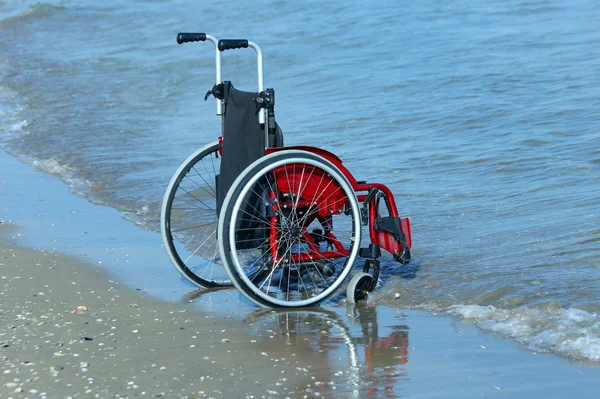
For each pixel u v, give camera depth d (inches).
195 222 455.2
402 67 920.9
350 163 563.5
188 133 708.0
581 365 252.5
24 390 238.7
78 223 460.8
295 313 314.8
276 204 317.7
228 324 300.4
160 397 233.5
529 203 446.0
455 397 232.4
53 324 297.1
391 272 359.3
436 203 462.3
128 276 363.9
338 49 1075.9
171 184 344.5
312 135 657.6
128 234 438.0
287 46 1129.4
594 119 621.3
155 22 1481.3
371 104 761.0
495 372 249.3
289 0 1480.1
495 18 1171.9
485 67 867.4
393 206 335.0
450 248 384.8
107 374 250.1
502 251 373.4
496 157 548.4
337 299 333.7
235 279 308.7
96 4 1724.9
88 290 341.4
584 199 441.1
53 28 1520.7
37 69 1123.3
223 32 1302.9
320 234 341.4
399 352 268.5
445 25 1152.8
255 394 235.5
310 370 253.6
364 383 243.0
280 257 324.2
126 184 552.7
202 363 259.6
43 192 541.0
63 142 701.9
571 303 304.8
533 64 858.1
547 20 1125.1
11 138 737.0
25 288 341.7
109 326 296.0
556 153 542.3
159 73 1044.5
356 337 284.5
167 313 313.4
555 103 685.9
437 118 681.0
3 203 508.7
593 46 926.4
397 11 1285.7
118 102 884.6
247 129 323.3
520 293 318.7
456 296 323.9
